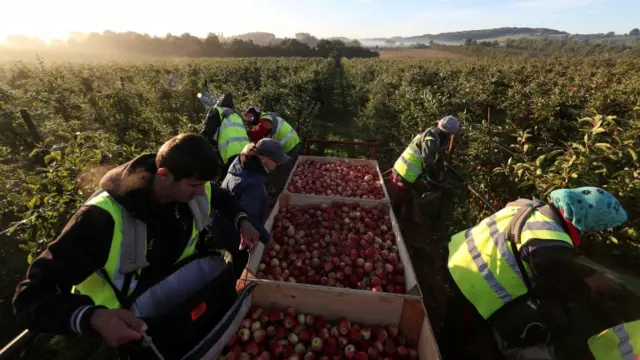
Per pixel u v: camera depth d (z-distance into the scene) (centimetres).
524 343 250
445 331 329
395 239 399
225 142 438
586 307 334
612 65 2238
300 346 265
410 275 323
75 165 393
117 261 152
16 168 472
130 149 475
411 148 502
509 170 512
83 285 158
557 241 217
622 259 370
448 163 554
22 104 858
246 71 2002
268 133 523
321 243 391
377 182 563
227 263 208
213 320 201
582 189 221
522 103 855
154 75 1616
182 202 169
